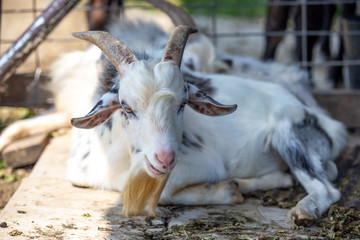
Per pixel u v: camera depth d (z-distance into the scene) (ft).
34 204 13.88
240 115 15.72
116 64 12.10
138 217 13.26
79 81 19.77
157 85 11.59
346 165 16.90
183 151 14.42
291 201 14.62
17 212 13.32
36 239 11.87
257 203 14.49
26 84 22.45
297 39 24.98
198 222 12.96
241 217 13.47
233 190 14.35
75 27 34.86
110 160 14.32
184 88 12.03
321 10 24.45
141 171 12.77
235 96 15.94
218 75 16.81
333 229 12.71
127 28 20.38
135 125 11.89
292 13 25.29
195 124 15.06
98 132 14.65
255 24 44.55
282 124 15.37
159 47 16.75
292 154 15.12
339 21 26.30
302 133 15.51
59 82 20.47
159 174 11.73
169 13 19.25
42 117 20.68
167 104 11.51
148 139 11.57
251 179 15.33
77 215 13.25
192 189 14.16
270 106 15.88
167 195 13.88
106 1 23.24
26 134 20.47
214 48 19.94
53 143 19.42
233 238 12.23
